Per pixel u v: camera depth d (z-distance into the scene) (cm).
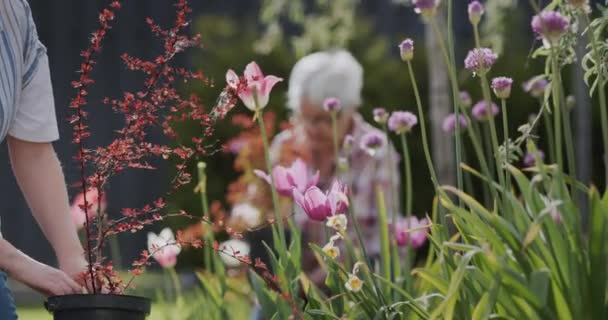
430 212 1122
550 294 284
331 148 579
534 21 295
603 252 278
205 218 336
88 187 320
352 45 1246
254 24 1480
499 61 1131
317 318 335
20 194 1536
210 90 1214
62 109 1550
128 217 317
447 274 325
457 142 326
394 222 403
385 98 1209
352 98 579
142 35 1576
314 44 842
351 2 838
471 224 308
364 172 553
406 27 1505
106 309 293
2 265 311
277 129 1120
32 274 311
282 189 364
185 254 1265
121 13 1579
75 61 1578
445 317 288
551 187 300
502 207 314
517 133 908
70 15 1594
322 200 338
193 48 1425
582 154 805
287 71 1228
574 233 284
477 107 470
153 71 317
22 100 336
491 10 707
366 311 328
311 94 579
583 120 805
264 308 352
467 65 325
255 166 676
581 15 340
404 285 379
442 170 780
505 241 290
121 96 1555
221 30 1327
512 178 651
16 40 329
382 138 438
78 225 497
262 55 1236
